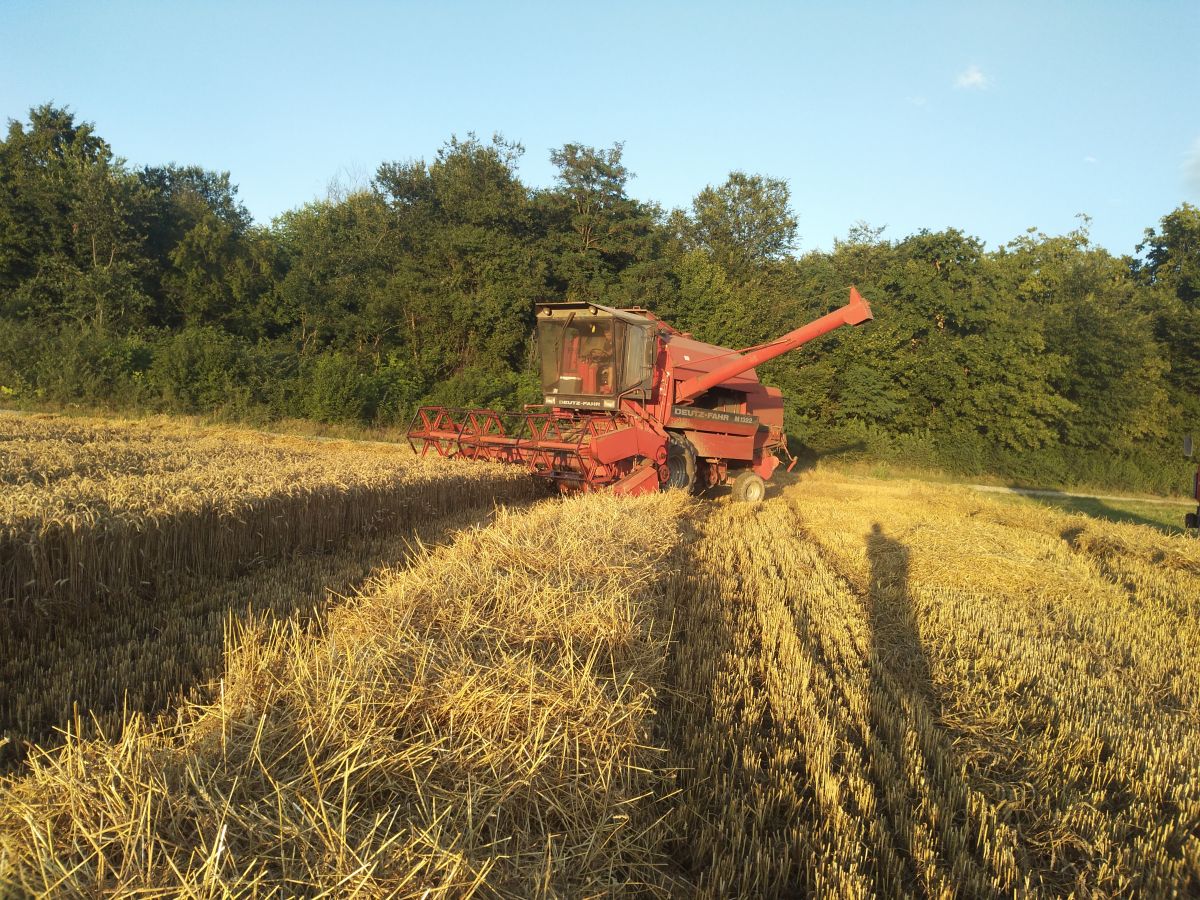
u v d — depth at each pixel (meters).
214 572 6.36
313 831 2.18
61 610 4.97
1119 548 11.42
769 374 27.64
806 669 4.87
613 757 3.02
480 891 2.19
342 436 21.94
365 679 2.99
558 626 4.02
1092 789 3.83
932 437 28.05
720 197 41.34
